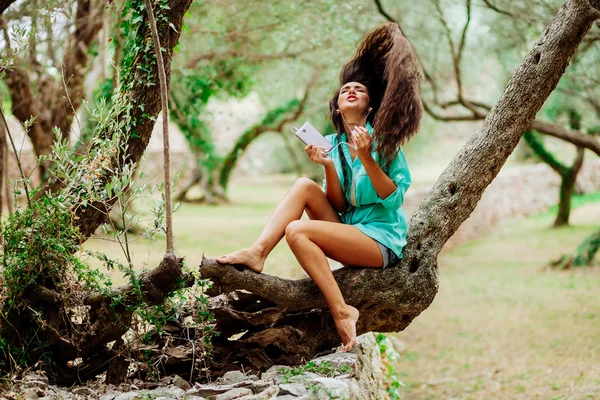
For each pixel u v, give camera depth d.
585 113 13.58
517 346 8.84
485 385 7.38
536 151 19.00
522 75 3.90
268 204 24.62
